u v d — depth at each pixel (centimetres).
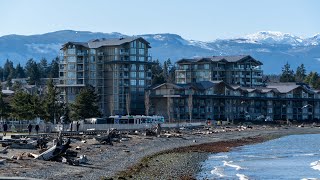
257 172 7938
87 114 16800
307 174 7762
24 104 13675
